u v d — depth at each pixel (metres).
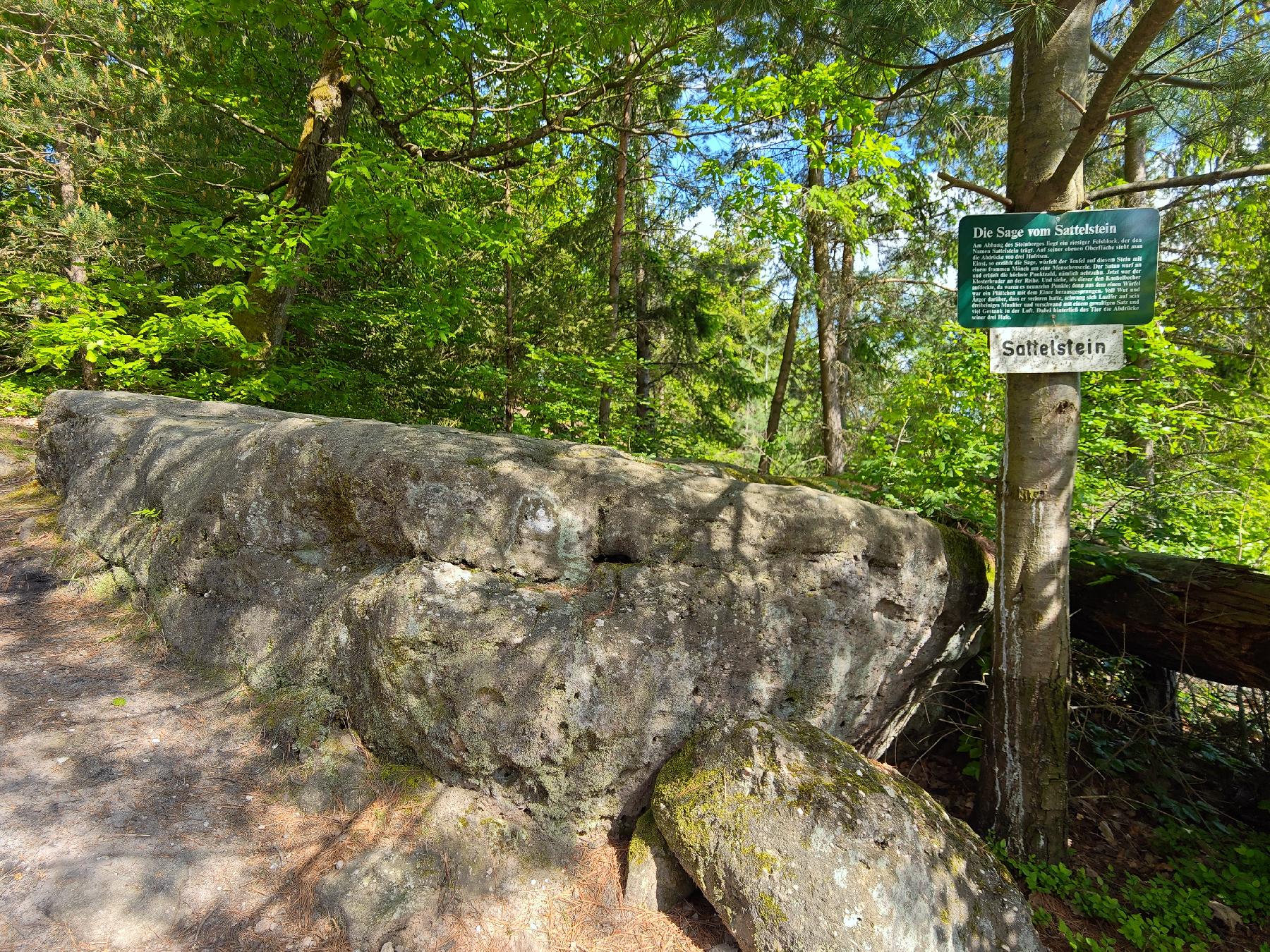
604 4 5.45
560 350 8.11
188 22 5.83
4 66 7.08
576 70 7.14
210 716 3.20
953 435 4.86
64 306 5.99
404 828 2.71
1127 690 4.24
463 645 2.86
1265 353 5.66
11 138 7.64
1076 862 3.26
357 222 5.38
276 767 2.98
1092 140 2.79
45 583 4.25
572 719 2.84
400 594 2.93
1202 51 3.66
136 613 3.96
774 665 3.21
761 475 4.52
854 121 5.67
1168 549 4.71
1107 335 3.03
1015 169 3.23
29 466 6.02
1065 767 3.25
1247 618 3.35
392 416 8.30
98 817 2.55
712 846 2.61
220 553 3.70
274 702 3.24
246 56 7.59
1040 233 3.06
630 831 3.06
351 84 6.75
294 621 3.36
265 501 3.60
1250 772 3.83
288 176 7.07
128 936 2.16
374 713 3.00
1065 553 3.23
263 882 2.47
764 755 2.78
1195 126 4.10
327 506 3.50
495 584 3.03
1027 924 2.68
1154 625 3.70
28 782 2.65
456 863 2.64
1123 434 5.39
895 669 3.62
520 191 9.21
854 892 2.38
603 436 7.55
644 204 9.91
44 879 2.25
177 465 4.19
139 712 3.17
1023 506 3.23
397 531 3.19
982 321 3.14
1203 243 6.46
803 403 13.96
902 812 2.69
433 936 2.41
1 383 8.94
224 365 7.23
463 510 3.09
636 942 2.59
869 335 9.54
